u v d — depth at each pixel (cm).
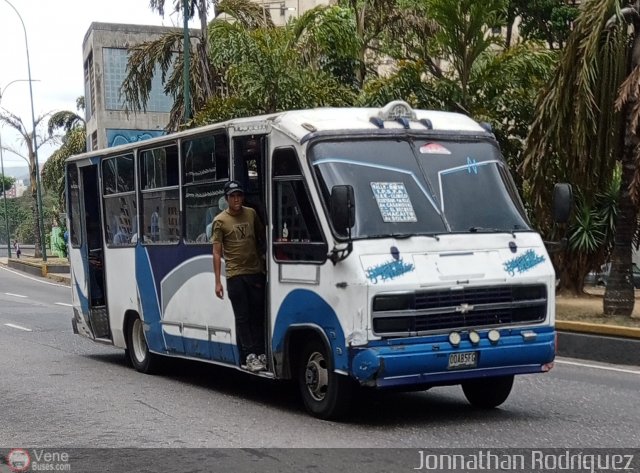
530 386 1082
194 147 1084
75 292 1466
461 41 1903
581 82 1486
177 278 1126
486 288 838
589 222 1916
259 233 955
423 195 866
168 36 2688
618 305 1529
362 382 795
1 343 1630
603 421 870
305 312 864
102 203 1346
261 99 2147
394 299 798
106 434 847
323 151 860
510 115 1923
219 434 831
